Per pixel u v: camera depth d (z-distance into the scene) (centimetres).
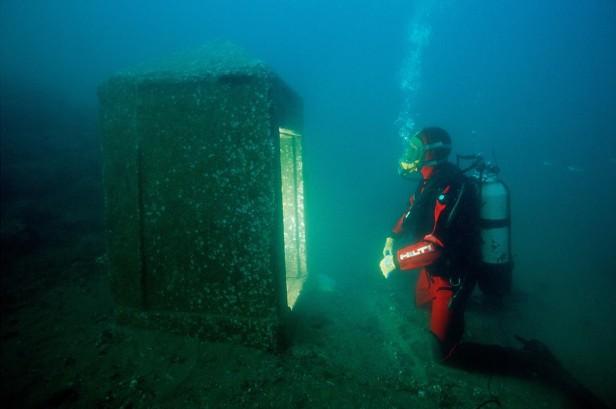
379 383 192
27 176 597
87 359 204
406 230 262
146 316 226
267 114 190
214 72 192
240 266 209
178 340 220
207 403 168
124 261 225
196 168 203
